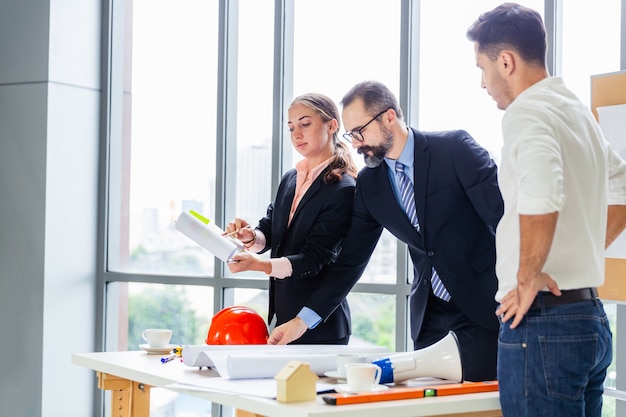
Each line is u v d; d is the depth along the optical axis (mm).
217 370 2271
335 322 3041
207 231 2779
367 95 2467
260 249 3213
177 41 4738
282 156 4285
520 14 1985
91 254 4934
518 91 1996
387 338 3896
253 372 2203
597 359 1893
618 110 3021
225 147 4500
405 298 3805
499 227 1963
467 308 2340
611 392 3113
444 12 3742
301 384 1923
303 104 3055
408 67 3807
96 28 4945
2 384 4793
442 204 2377
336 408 1827
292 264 2902
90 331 4926
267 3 4387
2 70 4828
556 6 3367
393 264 3877
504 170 1933
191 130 4676
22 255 4746
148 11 4852
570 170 1887
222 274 4520
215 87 4570
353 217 2756
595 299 1923
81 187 4879
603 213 1985
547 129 1831
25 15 4766
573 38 3346
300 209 3053
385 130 2461
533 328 1857
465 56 3670
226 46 4492
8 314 4781
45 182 4688
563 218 1883
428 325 2461
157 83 4816
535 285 1809
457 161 2389
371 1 3990
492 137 3586
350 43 4062
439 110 3754
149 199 4840
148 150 4848
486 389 2082
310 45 4203
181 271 4723
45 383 4684
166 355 2729
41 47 4707
